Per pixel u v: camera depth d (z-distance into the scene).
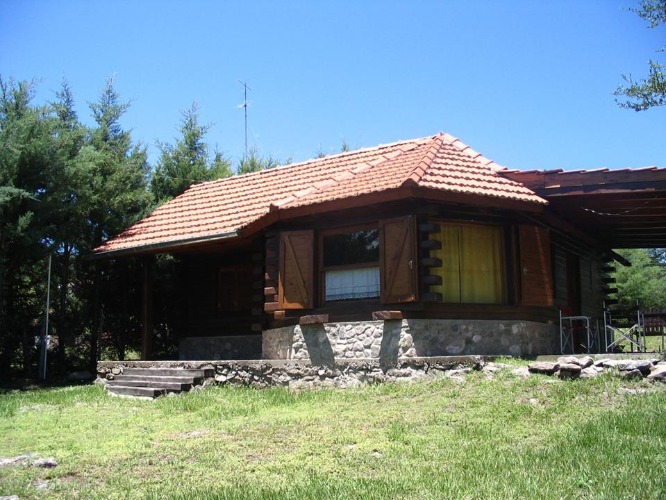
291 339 14.73
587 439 8.48
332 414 10.92
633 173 14.12
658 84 14.41
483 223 14.42
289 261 14.84
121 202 21.02
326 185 15.41
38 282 19.44
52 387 16.92
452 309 13.70
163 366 15.62
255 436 9.75
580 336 18.11
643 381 11.12
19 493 7.64
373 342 13.53
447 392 11.59
